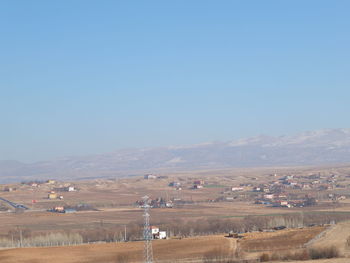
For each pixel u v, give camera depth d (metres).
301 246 164.25
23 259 171.88
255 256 150.88
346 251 146.88
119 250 182.12
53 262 166.38
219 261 147.38
